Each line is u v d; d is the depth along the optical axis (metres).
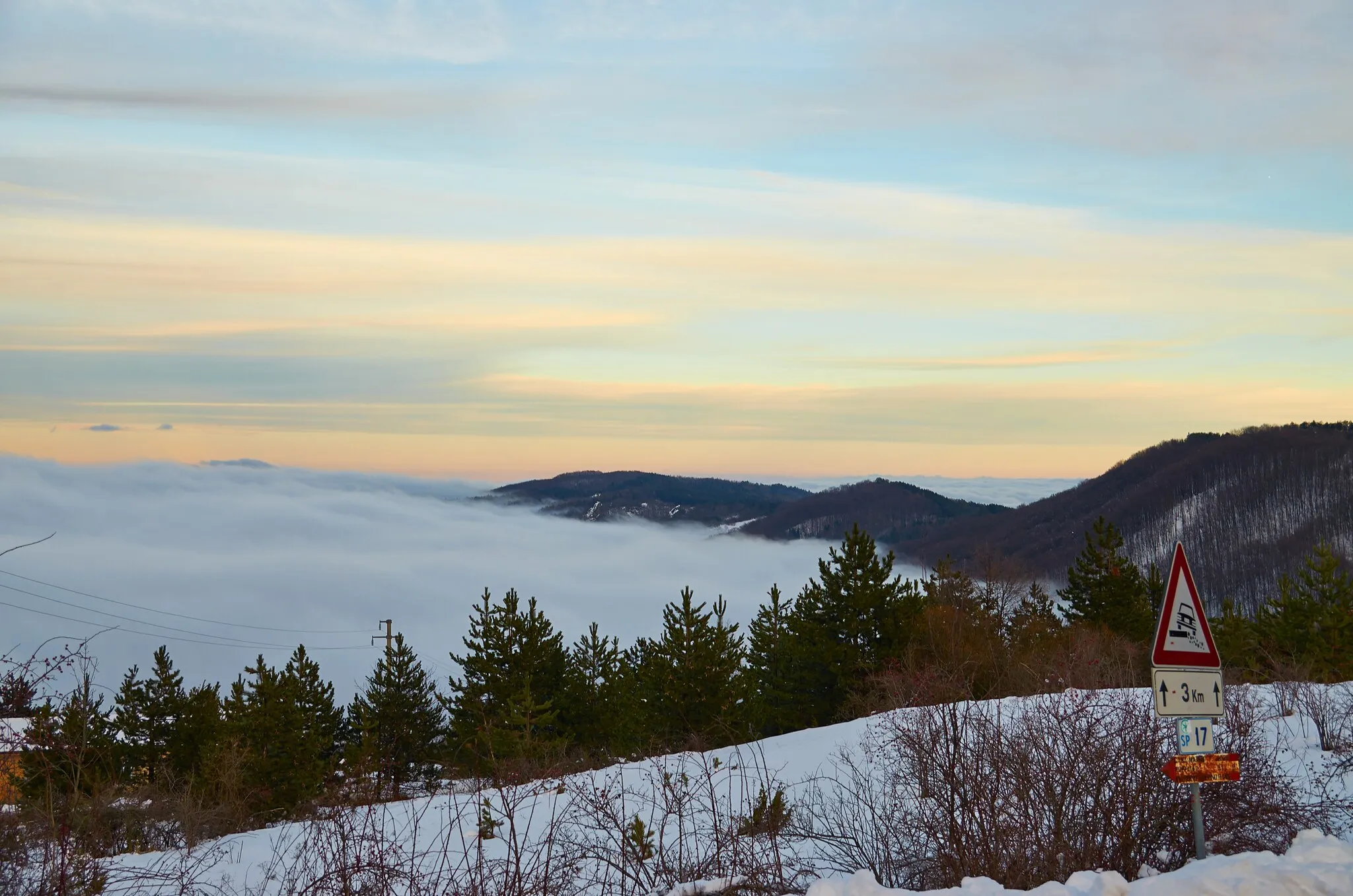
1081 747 9.34
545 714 34.00
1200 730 8.30
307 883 9.05
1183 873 7.23
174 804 16.22
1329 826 9.67
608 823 11.88
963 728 9.70
